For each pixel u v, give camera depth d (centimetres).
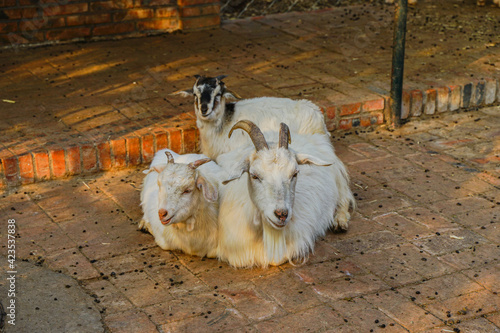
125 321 392
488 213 454
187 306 399
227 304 400
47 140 488
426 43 622
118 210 460
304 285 411
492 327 388
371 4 717
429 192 472
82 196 470
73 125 505
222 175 436
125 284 412
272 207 395
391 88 534
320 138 458
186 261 427
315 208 430
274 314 395
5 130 497
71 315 393
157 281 414
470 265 420
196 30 653
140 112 521
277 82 557
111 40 632
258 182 400
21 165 474
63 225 448
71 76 567
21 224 447
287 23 668
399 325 389
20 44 610
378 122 541
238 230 418
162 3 639
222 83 477
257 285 411
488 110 559
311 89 548
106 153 489
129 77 566
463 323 390
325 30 652
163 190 407
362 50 612
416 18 675
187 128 502
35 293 404
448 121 545
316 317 393
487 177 484
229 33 647
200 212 418
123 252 431
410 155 507
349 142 522
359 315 394
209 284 412
